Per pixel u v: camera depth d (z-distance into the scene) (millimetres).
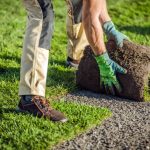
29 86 5000
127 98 5828
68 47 6914
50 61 7078
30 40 4934
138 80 5734
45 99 5113
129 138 4762
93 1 4871
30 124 4867
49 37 4992
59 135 4664
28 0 4910
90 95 5930
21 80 5027
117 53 5922
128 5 11305
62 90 5980
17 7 10453
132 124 5086
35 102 5039
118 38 5938
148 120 5215
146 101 5770
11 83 6062
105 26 5902
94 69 5945
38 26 4926
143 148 4566
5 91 5812
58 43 8125
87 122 4938
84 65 6027
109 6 11117
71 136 4715
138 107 5586
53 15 5023
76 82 6145
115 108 5535
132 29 9586
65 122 4949
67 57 6965
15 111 5207
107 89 5859
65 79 6363
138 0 11750
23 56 4984
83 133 4828
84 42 6906
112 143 4652
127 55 5902
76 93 5980
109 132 4875
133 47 5973
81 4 6801
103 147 4574
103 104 5652
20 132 4711
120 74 5754
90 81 6000
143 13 10914
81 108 5297
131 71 5770
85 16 4914
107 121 5129
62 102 5539
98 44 5070
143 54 5934
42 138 4605
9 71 6551
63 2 11281
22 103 5109
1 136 4645
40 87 5039
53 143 4547
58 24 9445
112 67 5613
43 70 5016
